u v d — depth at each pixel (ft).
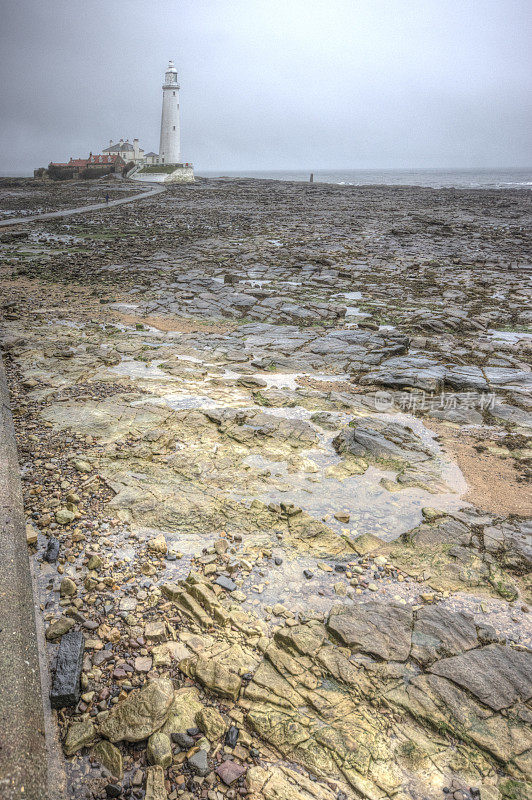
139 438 22.45
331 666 11.94
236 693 11.14
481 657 12.43
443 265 73.51
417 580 15.21
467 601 14.47
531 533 17.29
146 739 10.17
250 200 190.90
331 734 10.32
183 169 308.60
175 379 30.35
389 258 77.46
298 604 14.06
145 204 165.89
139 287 56.80
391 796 9.25
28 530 15.96
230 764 9.73
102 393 27.43
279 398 27.89
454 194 243.40
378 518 18.08
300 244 89.10
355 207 167.53
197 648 12.35
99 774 9.52
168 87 306.55
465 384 30.73
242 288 57.36
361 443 23.09
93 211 141.90
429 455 22.74
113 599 13.88
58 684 10.95
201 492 18.92
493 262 75.92
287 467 21.09
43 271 63.52
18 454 20.56
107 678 11.56
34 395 26.81
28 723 9.20
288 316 47.24
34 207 151.53
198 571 15.06
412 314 48.06
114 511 17.53
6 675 9.79
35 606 13.44
